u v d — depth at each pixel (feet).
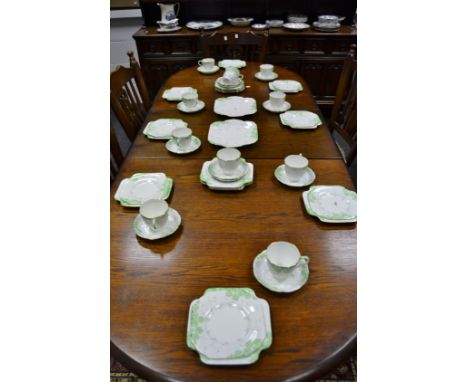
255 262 2.43
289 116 4.55
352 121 4.86
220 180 3.28
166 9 9.05
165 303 2.22
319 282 2.34
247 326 2.02
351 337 2.01
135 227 2.77
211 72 6.26
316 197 3.06
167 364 1.89
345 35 8.66
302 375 1.84
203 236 2.72
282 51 9.04
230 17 9.66
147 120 4.59
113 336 2.04
